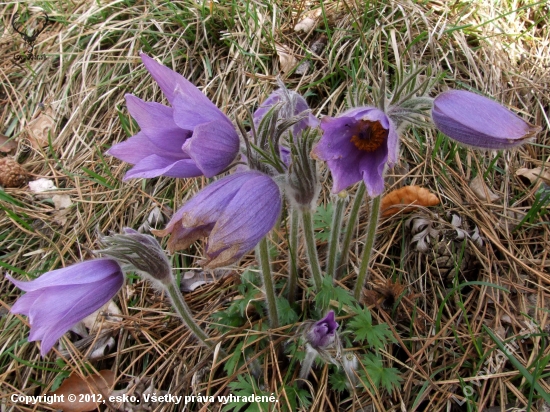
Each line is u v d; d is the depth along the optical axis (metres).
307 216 0.24
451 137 0.22
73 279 0.22
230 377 0.27
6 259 0.35
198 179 0.37
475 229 0.33
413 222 0.32
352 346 0.29
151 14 0.43
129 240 0.22
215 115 0.21
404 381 0.27
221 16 0.42
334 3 0.42
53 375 0.30
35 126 0.42
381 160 0.21
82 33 0.44
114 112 0.41
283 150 0.25
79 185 0.38
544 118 0.37
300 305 0.31
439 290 0.31
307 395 0.26
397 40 0.39
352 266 0.32
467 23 0.41
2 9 0.48
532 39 0.41
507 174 0.35
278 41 0.41
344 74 0.39
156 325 0.31
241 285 0.30
